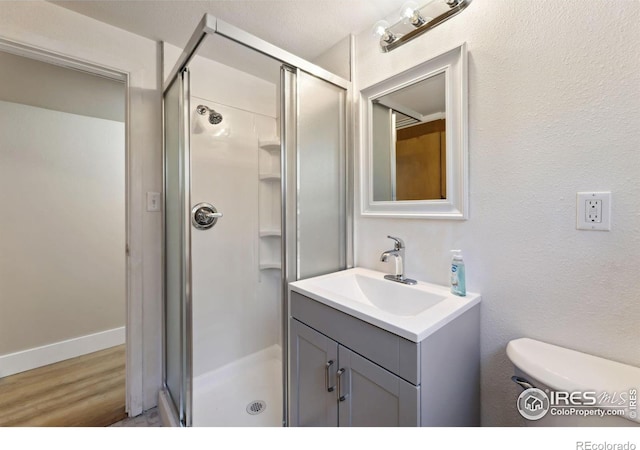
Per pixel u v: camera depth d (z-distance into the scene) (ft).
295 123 4.42
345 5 4.42
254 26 4.93
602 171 2.75
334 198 5.04
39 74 5.53
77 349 7.48
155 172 5.45
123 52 5.00
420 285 4.07
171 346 5.19
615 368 2.62
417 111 4.25
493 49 3.46
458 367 3.21
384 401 2.87
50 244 7.18
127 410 5.24
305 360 3.92
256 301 6.90
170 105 5.03
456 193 3.81
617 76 2.66
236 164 6.41
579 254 2.91
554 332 3.08
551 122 3.05
